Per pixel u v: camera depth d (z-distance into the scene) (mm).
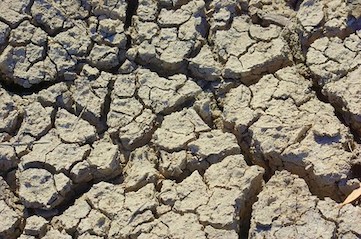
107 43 1440
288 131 1349
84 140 1368
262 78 1402
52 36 1443
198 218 1298
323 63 1401
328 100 1389
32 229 1308
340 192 1318
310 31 1430
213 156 1345
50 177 1337
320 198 1325
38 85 1421
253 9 1469
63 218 1315
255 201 1328
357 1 1432
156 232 1293
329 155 1328
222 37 1435
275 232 1279
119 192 1330
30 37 1434
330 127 1347
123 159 1369
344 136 1344
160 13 1460
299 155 1330
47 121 1381
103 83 1413
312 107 1373
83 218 1312
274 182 1322
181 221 1298
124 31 1452
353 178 1321
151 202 1312
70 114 1391
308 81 1406
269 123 1356
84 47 1435
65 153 1354
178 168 1341
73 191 1346
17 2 1449
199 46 1438
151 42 1438
